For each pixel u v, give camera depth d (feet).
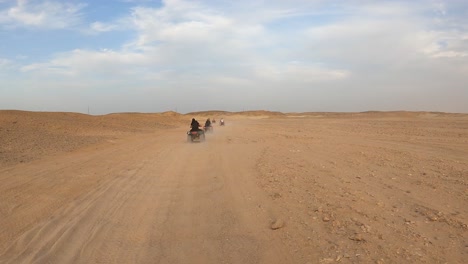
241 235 21.98
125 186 36.17
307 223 23.45
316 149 64.54
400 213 24.80
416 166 43.21
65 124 120.47
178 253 19.72
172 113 370.73
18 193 33.19
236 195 31.65
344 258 18.04
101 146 77.82
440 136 87.56
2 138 78.84
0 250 20.54
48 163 51.47
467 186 32.04
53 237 22.36
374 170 41.37
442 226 22.03
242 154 60.03
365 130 122.01
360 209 25.84
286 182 35.94
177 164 50.60
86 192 33.65
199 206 28.66
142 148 73.87
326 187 33.12
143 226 24.17
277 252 19.24
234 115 527.40
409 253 18.29
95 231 23.32
